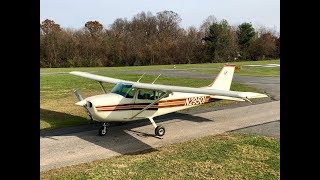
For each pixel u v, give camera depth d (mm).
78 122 13367
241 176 7750
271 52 76562
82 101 10766
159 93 11734
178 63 71312
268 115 14836
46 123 13195
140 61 68125
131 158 9039
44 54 61344
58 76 34750
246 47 76188
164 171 8086
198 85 26594
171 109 12305
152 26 93062
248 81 29188
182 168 8273
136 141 10688
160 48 70125
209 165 8461
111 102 10711
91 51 65312
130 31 89625
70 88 24438
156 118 14109
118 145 10250
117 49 66625
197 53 73125
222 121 13641
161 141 10695
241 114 15078
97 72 41250
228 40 73812
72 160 8867
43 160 8852
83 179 7605
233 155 9234
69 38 64375
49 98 19719
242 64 58500
